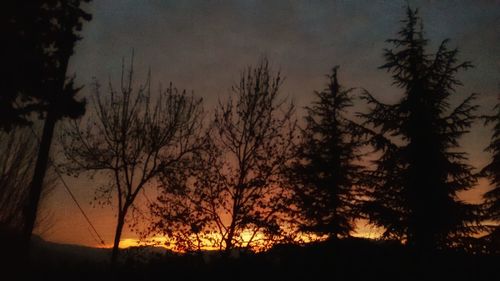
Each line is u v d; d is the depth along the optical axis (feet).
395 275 59.72
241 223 54.75
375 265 62.75
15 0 41.68
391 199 67.26
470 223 63.31
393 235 65.10
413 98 70.38
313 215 72.64
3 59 40.86
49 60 45.44
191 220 55.06
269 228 54.49
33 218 43.45
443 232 62.44
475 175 65.62
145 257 55.88
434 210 63.00
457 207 63.10
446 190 65.51
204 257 55.01
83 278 51.67
